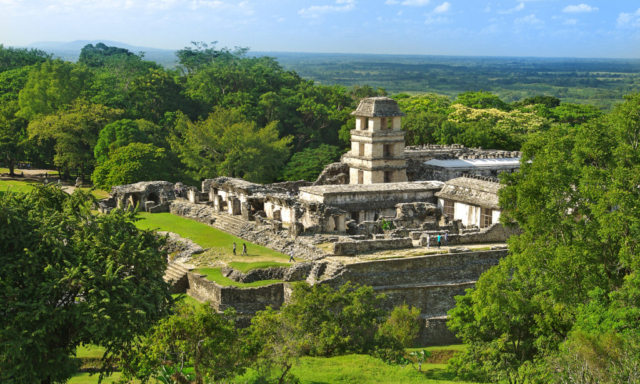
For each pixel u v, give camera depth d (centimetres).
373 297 5609
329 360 4850
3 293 3534
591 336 3469
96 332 3631
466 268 6419
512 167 10719
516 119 15775
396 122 10269
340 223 7394
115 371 4631
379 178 10131
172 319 3678
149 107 15125
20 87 15225
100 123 12544
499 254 6569
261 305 5934
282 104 15812
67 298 3847
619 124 5106
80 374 4572
